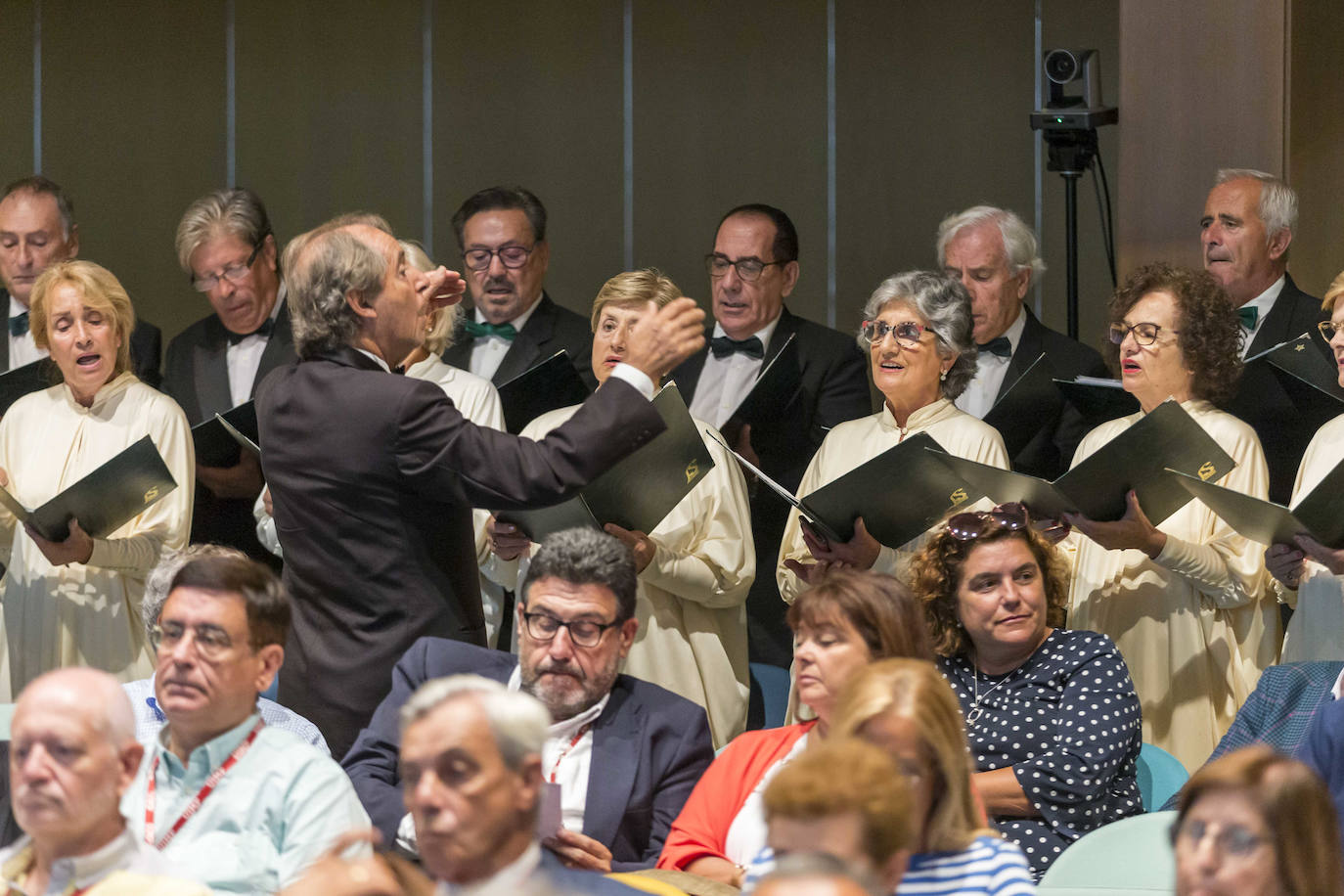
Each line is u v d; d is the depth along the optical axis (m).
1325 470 13.75
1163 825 10.27
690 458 12.79
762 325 19.36
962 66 27.56
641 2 28.45
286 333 19.38
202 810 9.51
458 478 11.17
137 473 14.09
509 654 11.62
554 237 28.61
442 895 7.37
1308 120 18.39
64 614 15.81
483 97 28.69
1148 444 12.36
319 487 11.43
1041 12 27.28
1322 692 11.55
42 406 16.41
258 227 19.41
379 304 11.70
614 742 11.28
